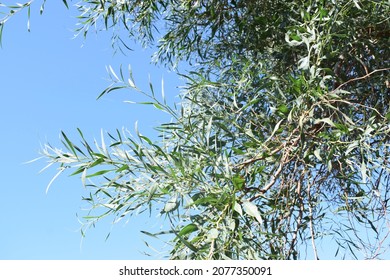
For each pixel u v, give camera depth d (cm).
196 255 115
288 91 150
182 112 141
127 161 120
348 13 160
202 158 129
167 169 122
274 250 140
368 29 170
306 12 152
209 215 122
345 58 163
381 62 174
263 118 157
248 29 195
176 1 220
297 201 152
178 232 122
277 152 145
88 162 121
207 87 164
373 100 169
